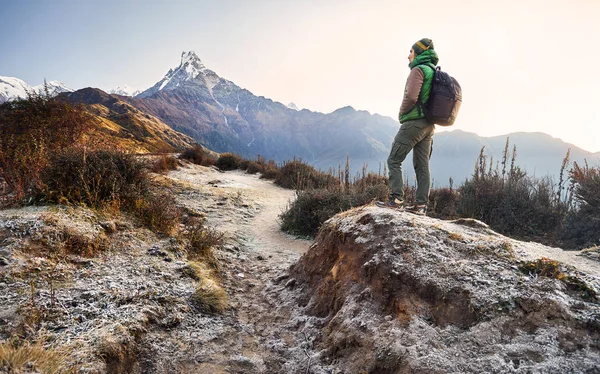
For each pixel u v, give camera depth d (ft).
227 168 77.36
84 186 16.98
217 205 32.22
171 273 13.25
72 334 8.29
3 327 8.03
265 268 17.70
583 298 7.80
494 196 24.17
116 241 14.71
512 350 6.76
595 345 6.48
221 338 10.21
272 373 8.93
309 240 24.48
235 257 18.84
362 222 13.23
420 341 7.65
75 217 14.65
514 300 7.88
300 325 11.25
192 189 36.01
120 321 9.11
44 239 12.37
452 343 7.43
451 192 31.37
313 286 13.57
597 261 10.96
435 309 8.59
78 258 12.50
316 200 26.99
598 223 19.08
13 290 9.66
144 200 18.92
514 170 25.95
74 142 27.53
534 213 22.49
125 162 20.04
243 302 13.28
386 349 7.77
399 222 11.96
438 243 10.80
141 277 12.34
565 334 6.84
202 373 8.59
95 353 7.68
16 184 17.69
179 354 9.07
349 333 8.95
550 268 8.92
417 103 13.65
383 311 9.20
